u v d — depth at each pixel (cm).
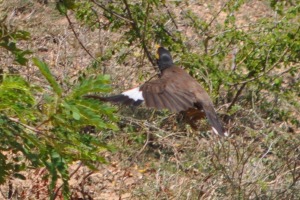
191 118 1034
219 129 1002
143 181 1296
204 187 1198
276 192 1193
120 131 1387
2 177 988
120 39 1557
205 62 1440
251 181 1185
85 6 1509
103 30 1653
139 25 1497
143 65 1533
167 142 1338
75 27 1705
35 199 1216
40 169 1230
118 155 1362
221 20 1864
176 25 1552
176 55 1486
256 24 1526
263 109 1477
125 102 909
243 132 1366
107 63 1527
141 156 1372
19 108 895
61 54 1587
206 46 1518
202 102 1005
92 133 1384
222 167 1180
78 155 953
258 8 1909
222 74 1435
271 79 1486
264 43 1465
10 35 1049
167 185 1233
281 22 1477
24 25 1675
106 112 887
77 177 1301
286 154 1261
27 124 944
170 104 948
